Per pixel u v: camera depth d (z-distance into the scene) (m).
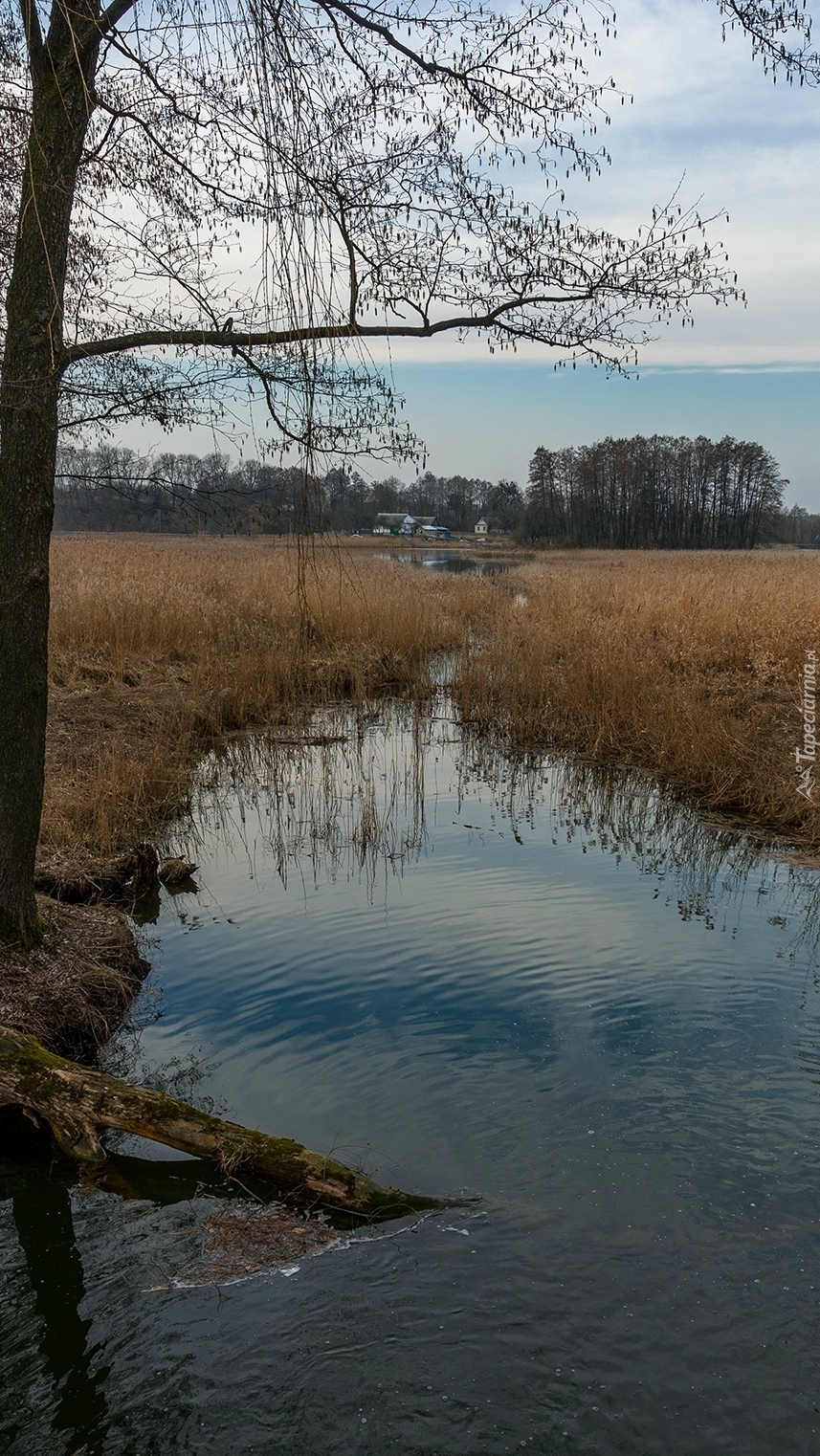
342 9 4.28
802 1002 5.55
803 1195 3.94
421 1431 2.95
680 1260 3.60
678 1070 4.84
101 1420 3.02
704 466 106.88
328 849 8.39
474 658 15.86
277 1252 3.76
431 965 6.08
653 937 6.48
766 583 23.78
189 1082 4.88
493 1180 4.08
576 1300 3.43
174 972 6.12
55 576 19.20
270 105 3.73
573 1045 5.11
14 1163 4.43
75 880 7.10
